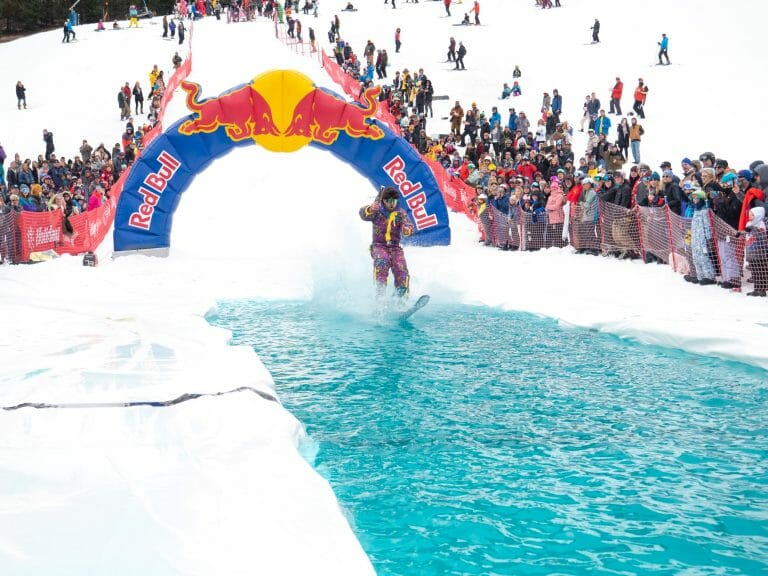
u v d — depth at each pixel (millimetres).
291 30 36844
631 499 4207
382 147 16266
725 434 5242
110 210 18625
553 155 18469
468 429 5457
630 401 6062
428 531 3859
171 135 15492
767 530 3805
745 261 9812
